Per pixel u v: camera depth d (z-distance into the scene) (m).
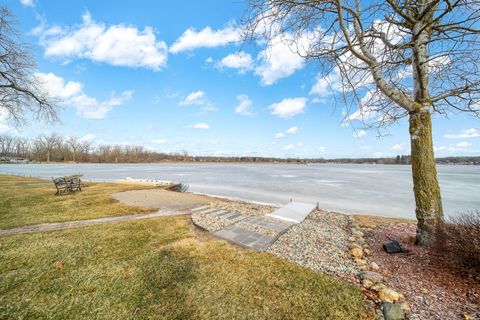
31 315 2.44
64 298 2.74
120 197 10.85
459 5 2.82
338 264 3.72
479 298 2.63
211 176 31.58
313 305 2.63
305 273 3.37
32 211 7.57
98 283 3.06
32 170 42.69
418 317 2.37
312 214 7.81
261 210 8.01
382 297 2.73
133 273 3.32
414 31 3.79
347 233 5.60
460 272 3.14
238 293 2.86
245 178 28.77
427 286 2.94
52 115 12.98
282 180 26.45
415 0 3.32
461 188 21.70
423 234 4.08
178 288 2.96
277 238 5.01
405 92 4.36
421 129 4.05
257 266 3.57
